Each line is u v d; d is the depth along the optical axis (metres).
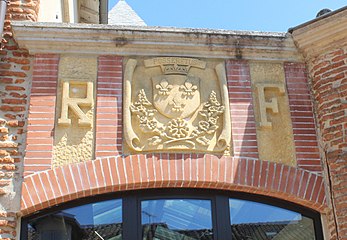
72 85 6.80
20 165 6.37
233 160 6.60
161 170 6.43
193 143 6.61
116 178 6.33
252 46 7.19
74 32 6.92
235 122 6.82
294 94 7.11
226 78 7.06
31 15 7.22
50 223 6.34
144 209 6.50
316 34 7.02
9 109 6.61
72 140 6.51
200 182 6.45
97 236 6.34
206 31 7.12
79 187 6.25
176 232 6.43
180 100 6.79
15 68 6.83
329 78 6.92
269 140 6.80
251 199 6.68
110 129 6.59
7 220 6.10
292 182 6.57
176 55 7.11
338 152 6.54
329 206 6.51
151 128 6.61
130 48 7.04
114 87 6.84
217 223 6.49
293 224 6.63
